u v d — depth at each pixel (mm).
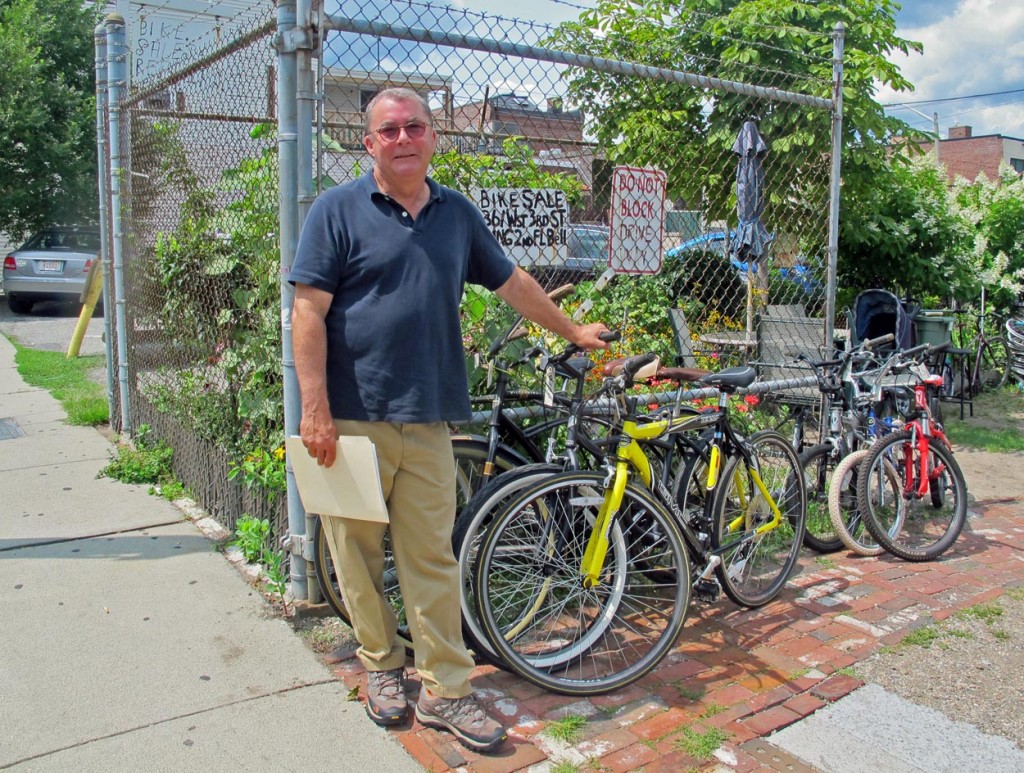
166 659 3008
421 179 2492
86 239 13688
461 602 2854
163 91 4801
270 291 3750
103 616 3305
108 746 2527
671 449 3443
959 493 4445
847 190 7117
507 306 3762
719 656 3240
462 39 3279
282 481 3541
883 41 6883
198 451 4578
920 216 7996
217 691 2826
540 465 3023
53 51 15047
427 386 2488
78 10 15344
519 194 3697
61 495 4684
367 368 2457
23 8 14656
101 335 10836
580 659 3061
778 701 2930
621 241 4039
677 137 5445
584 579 3045
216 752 2518
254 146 3762
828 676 3111
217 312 4336
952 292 8359
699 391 4188
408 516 2576
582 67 3695
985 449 6672
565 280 4492
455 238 2568
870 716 2865
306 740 2590
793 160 5840
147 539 4070
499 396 3311
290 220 3020
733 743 2676
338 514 2516
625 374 3064
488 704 2842
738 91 4250
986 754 2668
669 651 3139
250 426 4066
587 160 4652
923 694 3010
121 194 5555
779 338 5652
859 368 4699
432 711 2629
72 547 3961
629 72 3793
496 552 3037
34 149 14172
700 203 5660
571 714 2793
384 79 3301
